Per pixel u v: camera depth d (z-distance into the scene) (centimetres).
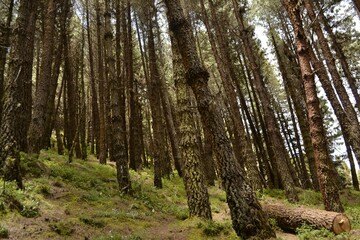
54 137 3022
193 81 692
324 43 1494
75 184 1030
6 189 693
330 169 934
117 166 1134
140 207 995
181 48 720
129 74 2045
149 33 1881
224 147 644
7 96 834
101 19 2272
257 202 614
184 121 916
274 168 2270
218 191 1680
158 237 699
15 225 602
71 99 1997
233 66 2512
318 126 966
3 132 797
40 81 1213
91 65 2245
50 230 626
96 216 777
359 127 1437
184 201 1353
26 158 966
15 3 1872
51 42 1298
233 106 1783
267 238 573
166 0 763
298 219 830
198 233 723
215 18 1978
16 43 887
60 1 1806
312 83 1001
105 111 1945
